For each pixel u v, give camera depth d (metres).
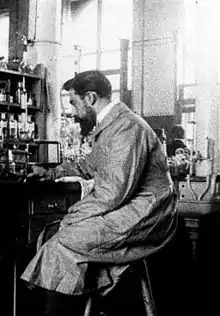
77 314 2.93
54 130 7.06
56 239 2.42
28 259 2.81
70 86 2.69
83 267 2.34
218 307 3.46
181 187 3.81
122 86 9.70
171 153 5.96
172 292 3.53
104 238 2.36
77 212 2.44
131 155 2.40
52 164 3.65
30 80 7.05
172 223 2.57
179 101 8.95
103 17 10.79
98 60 10.66
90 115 2.65
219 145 7.77
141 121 2.54
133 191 2.42
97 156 2.50
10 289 2.74
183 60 9.06
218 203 3.77
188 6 8.98
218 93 8.28
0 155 3.40
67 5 10.92
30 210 2.78
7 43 8.41
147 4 9.42
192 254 3.56
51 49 7.16
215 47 8.41
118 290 3.06
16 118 6.59
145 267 2.59
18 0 8.17
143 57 9.37
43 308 2.88
